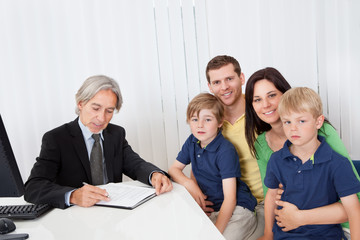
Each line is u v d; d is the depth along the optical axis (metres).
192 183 1.55
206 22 2.41
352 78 2.48
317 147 1.24
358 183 1.16
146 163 1.56
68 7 2.28
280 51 2.44
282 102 1.24
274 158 1.32
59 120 2.34
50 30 2.28
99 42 2.34
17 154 2.32
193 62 2.42
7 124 2.29
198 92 2.44
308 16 2.43
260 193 1.71
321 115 1.22
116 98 1.54
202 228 0.93
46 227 1.01
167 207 1.12
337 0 2.43
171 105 2.44
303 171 1.23
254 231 1.50
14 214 1.09
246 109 1.56
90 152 1.59
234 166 1.51
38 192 1.25
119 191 1.31
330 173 1.19
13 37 2.25
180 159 1.71
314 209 1.19
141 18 2.36
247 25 2.42
